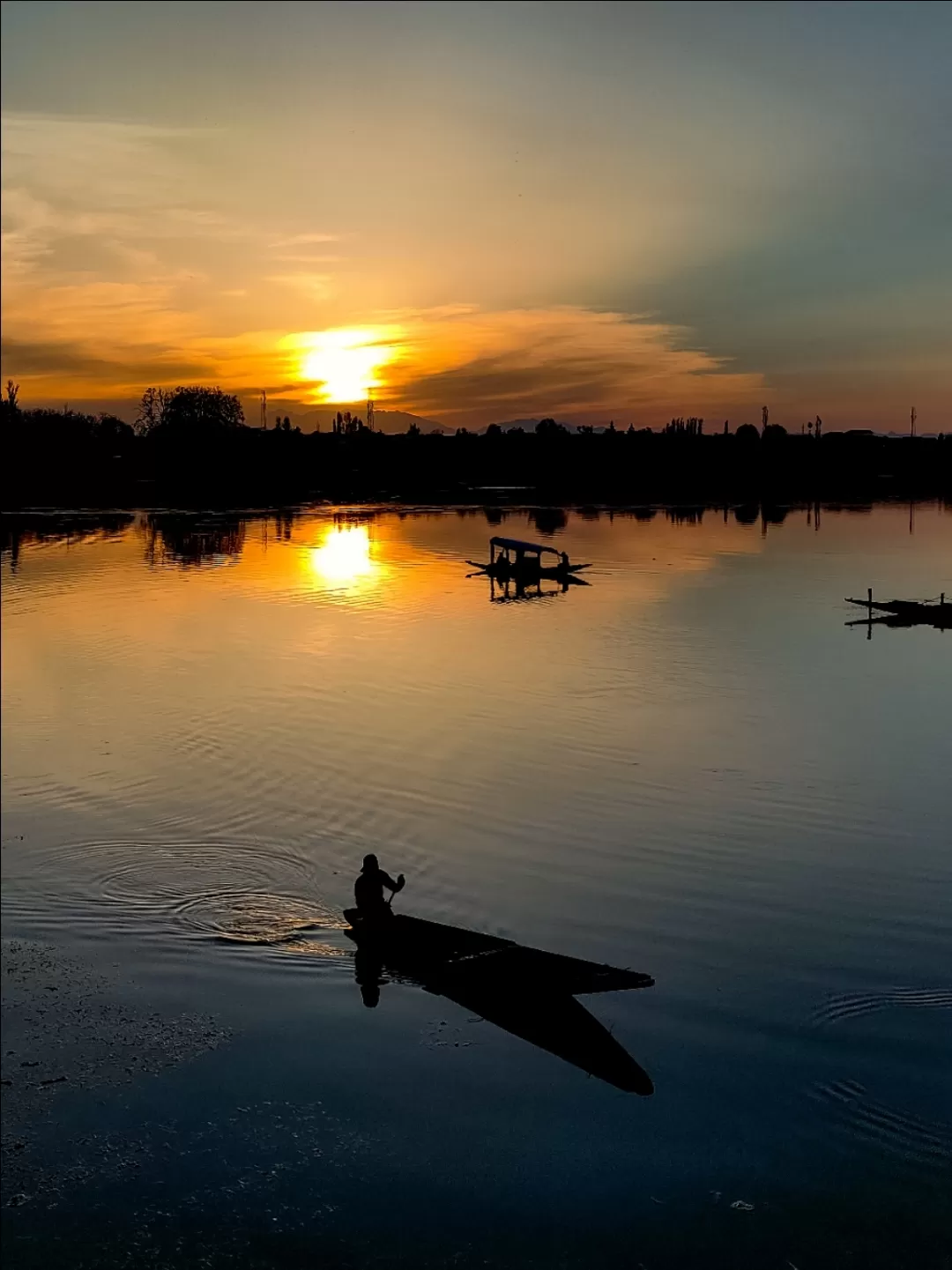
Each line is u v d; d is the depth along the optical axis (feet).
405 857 74.28
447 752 95.40
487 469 590.96
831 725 104.17
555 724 103.60
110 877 70.13
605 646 138.41
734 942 62.75
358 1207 43.34
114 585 188.65
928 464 573.74
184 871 71.51
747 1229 41.83
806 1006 55.93
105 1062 51.62
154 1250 41.34
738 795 85.71
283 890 69.05
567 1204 43.19
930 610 157.58
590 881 70.59
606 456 617.21
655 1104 48.78
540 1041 53.31
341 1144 46.55
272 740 98.27
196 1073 51.03
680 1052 52.49
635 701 112.57
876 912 66.18
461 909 67.21
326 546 250.57
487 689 116.16
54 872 70.74
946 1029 53.67
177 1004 56.44
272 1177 44.68
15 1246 41.39
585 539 268.00
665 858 74.13
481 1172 44.91
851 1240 41.24
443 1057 52.29
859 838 77.30
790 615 160.66
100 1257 40.96
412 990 57.98
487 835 77.87
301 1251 41.19
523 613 162.30
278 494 432.25
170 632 146.72
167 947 61.87
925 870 72.13
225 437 554.46
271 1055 52.42
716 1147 46.11
